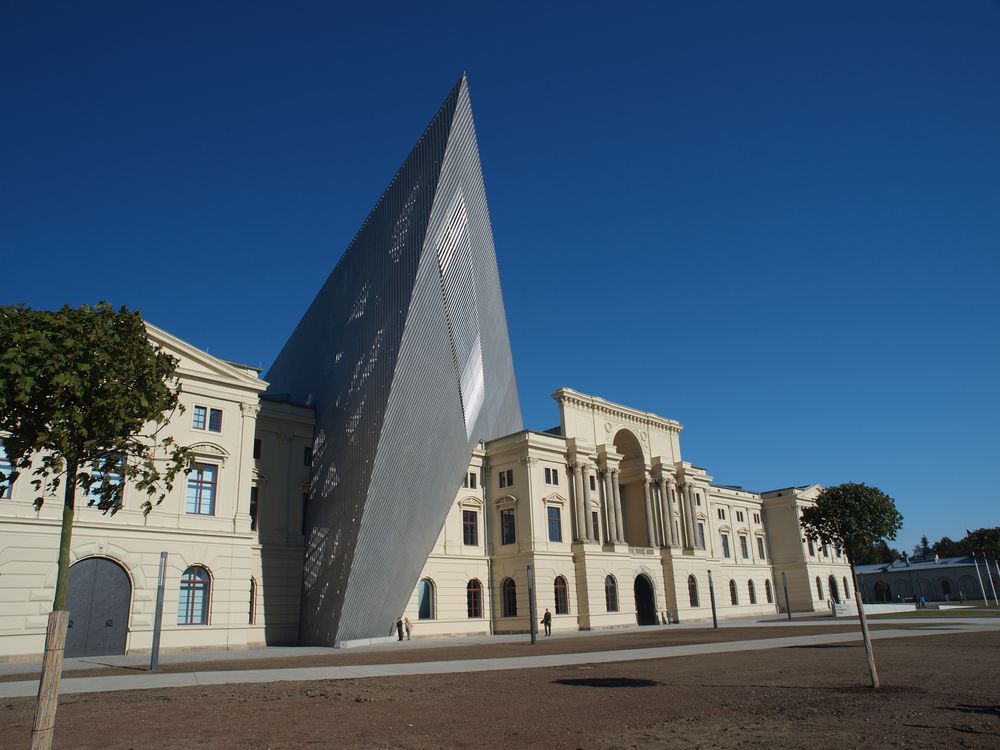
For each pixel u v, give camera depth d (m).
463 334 40.28
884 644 27.39
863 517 19.14
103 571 31.70
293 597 41.22
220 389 37.78
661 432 67.88
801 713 12.28
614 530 56.94
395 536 39.31
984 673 17.03
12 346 10.50
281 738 11.19
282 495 42.28
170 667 25.03
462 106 33.62
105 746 10.53
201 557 34.88
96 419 11.31
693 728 11.28
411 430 37.72
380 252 37.81
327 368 43.38
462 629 49.69
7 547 29.12
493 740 10.85
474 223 37.81
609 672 20.47
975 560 105.50
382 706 14.64
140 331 12.45
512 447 54.47
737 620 63.38
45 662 8.38
